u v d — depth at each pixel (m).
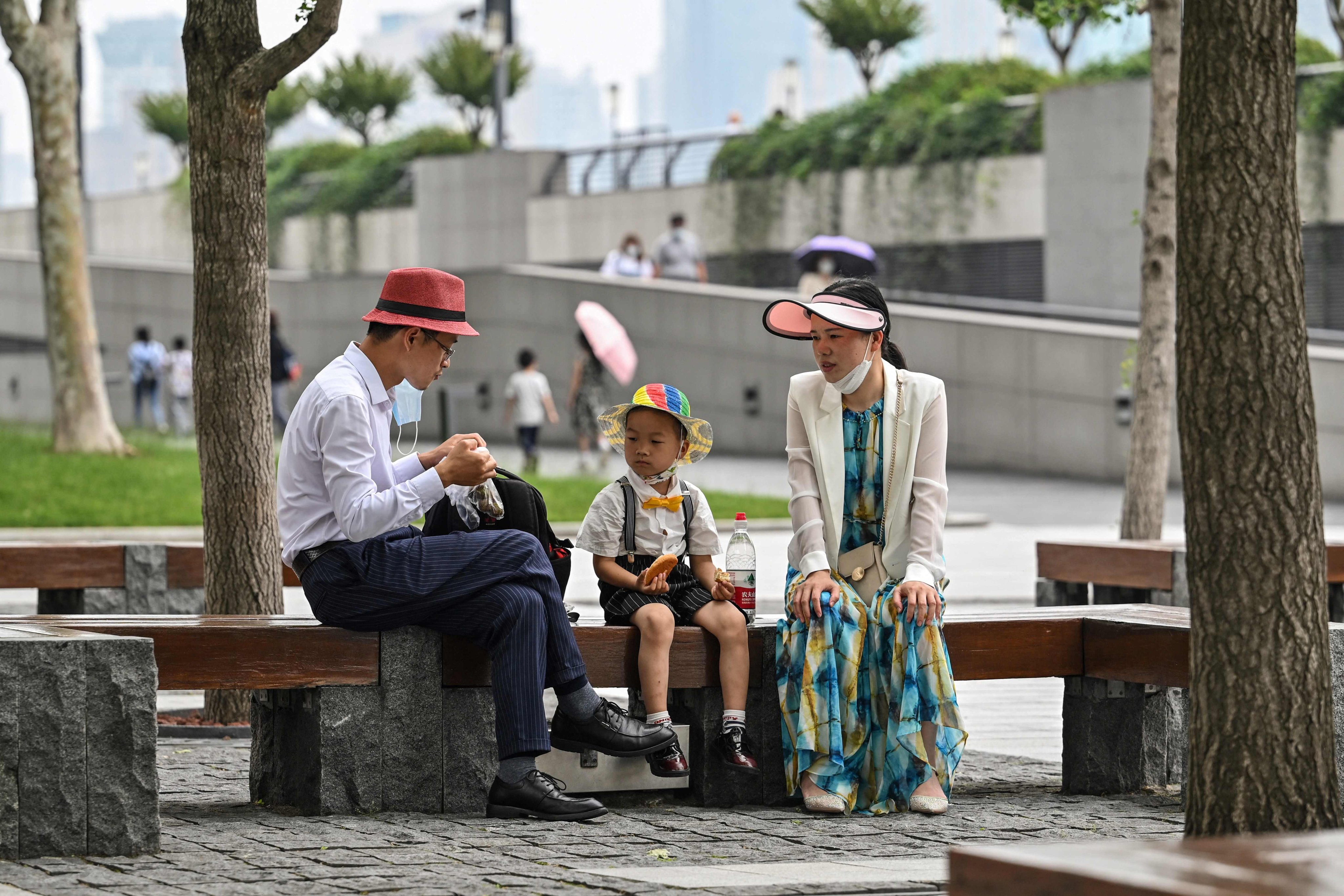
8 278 45.28
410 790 7.41
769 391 33.09
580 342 29.44
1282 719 5.61
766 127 42.97
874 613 7.77
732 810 7.79
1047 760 9.60
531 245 47.09
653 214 44.59
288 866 6.16
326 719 7.28
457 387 27.67
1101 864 3.02
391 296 7.39
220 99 9.70
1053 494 27.73
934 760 7.72
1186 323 5.71
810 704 7.70
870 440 7.96
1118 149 35.06
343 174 51.12
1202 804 5.73
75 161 27.06
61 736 6.27
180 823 7.12
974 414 30.86
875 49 49.25
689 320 34.00
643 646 7.71
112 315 42.84
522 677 7.22
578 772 7.75
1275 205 5.59
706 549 7.99
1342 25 34.50
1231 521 5.62
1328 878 2.91
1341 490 26.39
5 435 29.23
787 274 42.19
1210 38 5.60
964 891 3.18
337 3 9.31
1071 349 29.62
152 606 12.25
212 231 9.82
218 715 10.51
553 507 23.47
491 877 5.97
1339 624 7.77
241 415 9.89
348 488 7.12
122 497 23.31
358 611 7.20
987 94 38.72
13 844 6.21
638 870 6.10
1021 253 37.56
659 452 7.86
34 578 11.96
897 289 39.56
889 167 39.72
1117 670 8.09
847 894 5.61
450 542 7.24
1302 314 5.64
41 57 26.52
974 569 19.12
